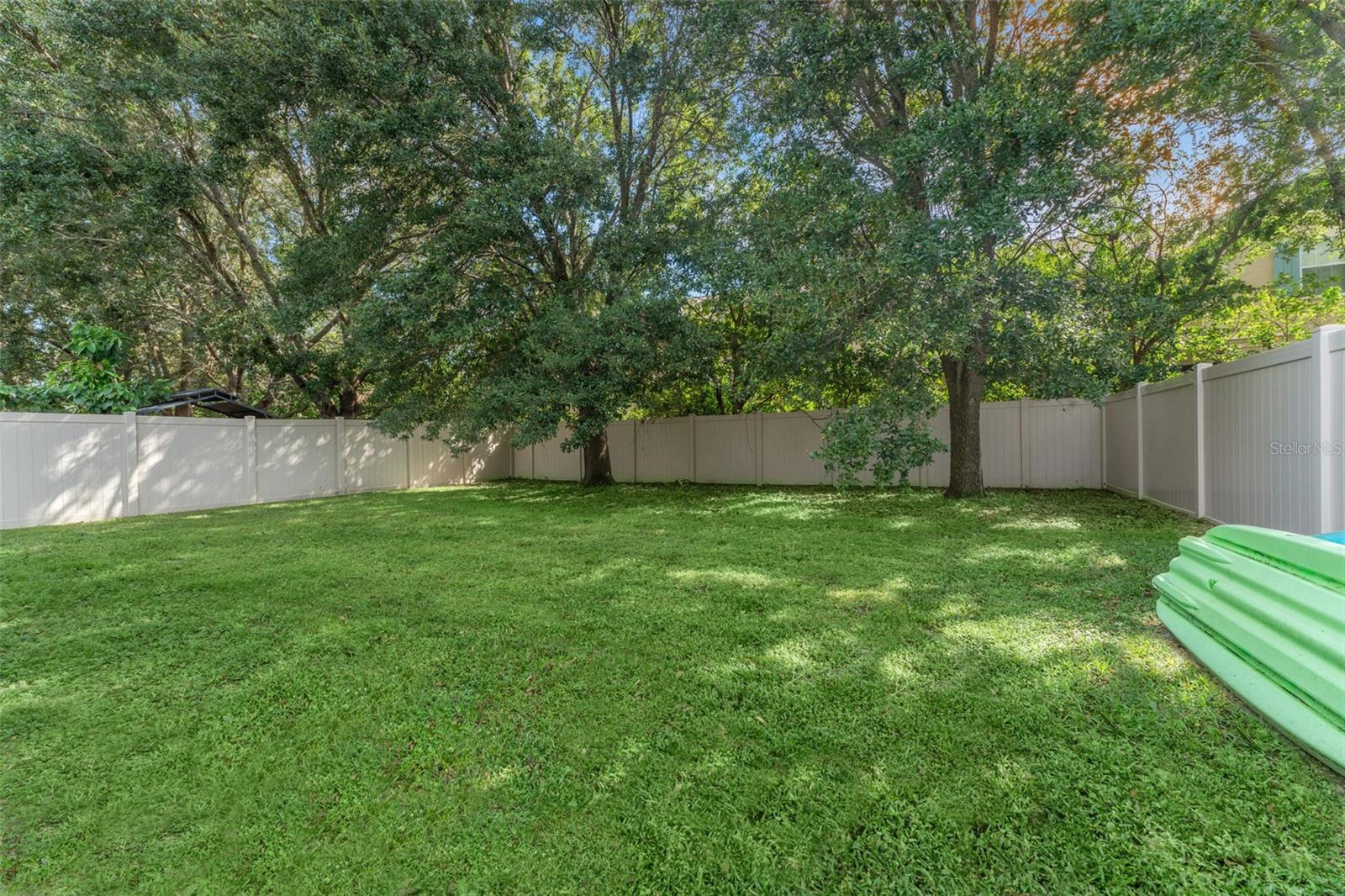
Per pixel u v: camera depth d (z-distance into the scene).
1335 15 5.51
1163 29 4.29
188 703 2.33
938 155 4.98
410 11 6.86
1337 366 3.56
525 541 5.57
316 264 8.34
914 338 5.17
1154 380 7.30
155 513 8.22
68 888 1.40
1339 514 3.53
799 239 6.01
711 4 6.73
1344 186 6.41
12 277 9.16
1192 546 2.75
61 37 7.62
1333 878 1.30
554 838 1.53
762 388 9.91
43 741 2.05
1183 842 1.42
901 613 3.15
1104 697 2.13
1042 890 1.31
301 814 1.64
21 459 7.00
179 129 9.17
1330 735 1.65
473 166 7.54
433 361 9.41
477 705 2.26
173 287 10.23
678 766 1.82
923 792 1.64
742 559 4.59
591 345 7.36
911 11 5.59
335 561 4.76
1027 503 7.00
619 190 9.31
